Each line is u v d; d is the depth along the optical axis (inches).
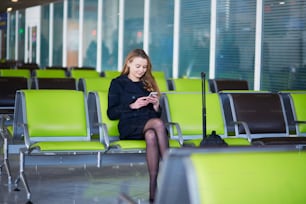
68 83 325.7
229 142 219.5
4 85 292.0
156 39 527.2
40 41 928.3
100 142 212.2
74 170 268.4
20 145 211.9
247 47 400.8
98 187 231.5
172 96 238.5
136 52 218.2
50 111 221.9
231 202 74.1
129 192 222.8
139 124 211.8
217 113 242.7
